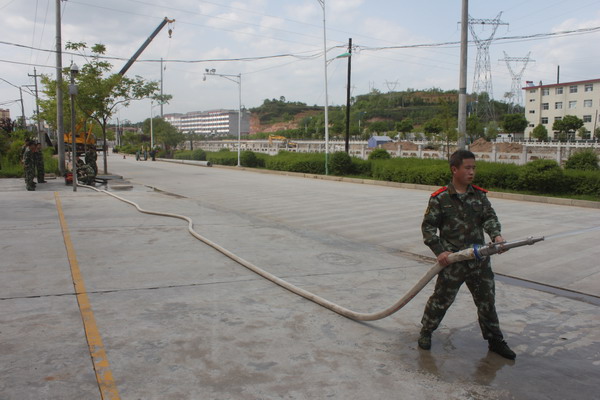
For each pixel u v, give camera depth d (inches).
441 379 127.0
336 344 147.7
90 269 224.8
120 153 3267.7
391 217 437.1
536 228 377.1
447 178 738.8
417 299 195.6
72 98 586.9
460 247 137.4
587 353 146.9
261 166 1441.9
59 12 834.2
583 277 239.5
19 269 220.8
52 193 543.8
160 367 127.5
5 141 1023.0
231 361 133.0
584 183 613.3
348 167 1061.1
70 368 124.7
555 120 3021.7
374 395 117.4
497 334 141.3
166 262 243.8
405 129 3855.8
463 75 703.1
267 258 262.7
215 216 413.7
